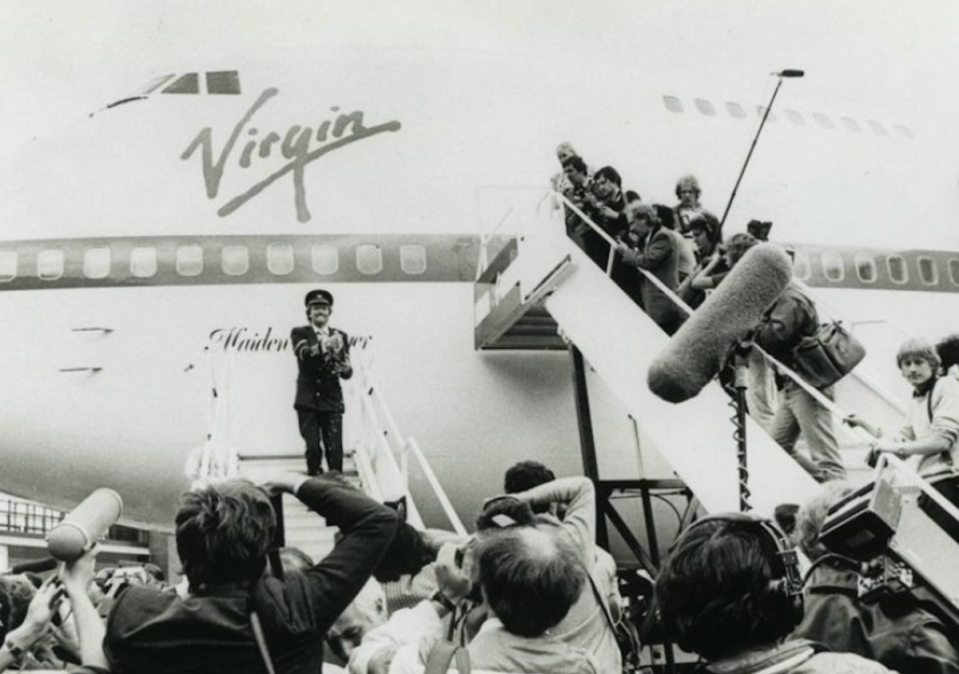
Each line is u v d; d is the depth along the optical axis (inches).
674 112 494.9
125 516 412.2
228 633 111.8
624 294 295.3
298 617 113.7
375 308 414.0
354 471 378.6
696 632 96.0
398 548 161.9
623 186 463.8
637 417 282.4
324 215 422.3
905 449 239.0
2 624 177.9
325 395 357.1
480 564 119.6
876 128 544.7
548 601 115.7
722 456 262.1
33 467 396.2
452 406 412.5
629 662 209.9
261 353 402.0
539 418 418.6
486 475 416.2
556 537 120.5
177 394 394.9
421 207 430.0
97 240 409.1
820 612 151.2
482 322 409.1
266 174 426.0
